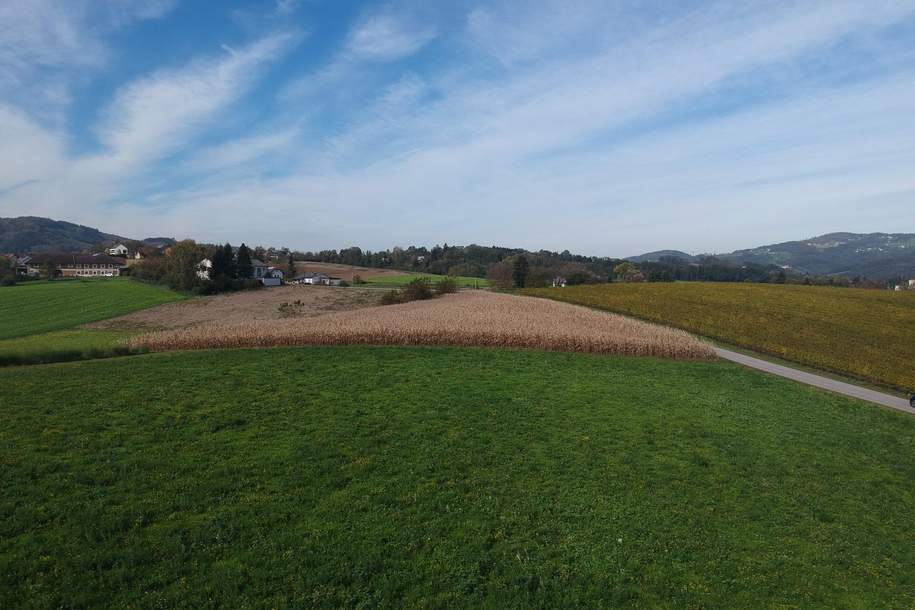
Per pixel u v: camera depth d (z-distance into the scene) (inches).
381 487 462.9
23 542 346.9
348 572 335.0
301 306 2765.7
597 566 365.4
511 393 818.8
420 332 1272.1
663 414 748.0
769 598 346.0
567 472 524.4
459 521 412.8
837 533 442.9
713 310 2228.1
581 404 776.3
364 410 690.2
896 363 1374.3
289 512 408.5
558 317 1742.1
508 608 312.5
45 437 538.9
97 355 1053.2
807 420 794.8
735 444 639.8
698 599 337.4
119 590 306.7
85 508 396.2
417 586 327.3
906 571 392.8
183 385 775.7
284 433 586.9
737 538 420.2
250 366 935.7
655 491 493.7
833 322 1955.0
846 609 341.1
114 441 537.3
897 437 748.6
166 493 429.1
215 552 349.7
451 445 578.6
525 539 393.7
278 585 318.7
